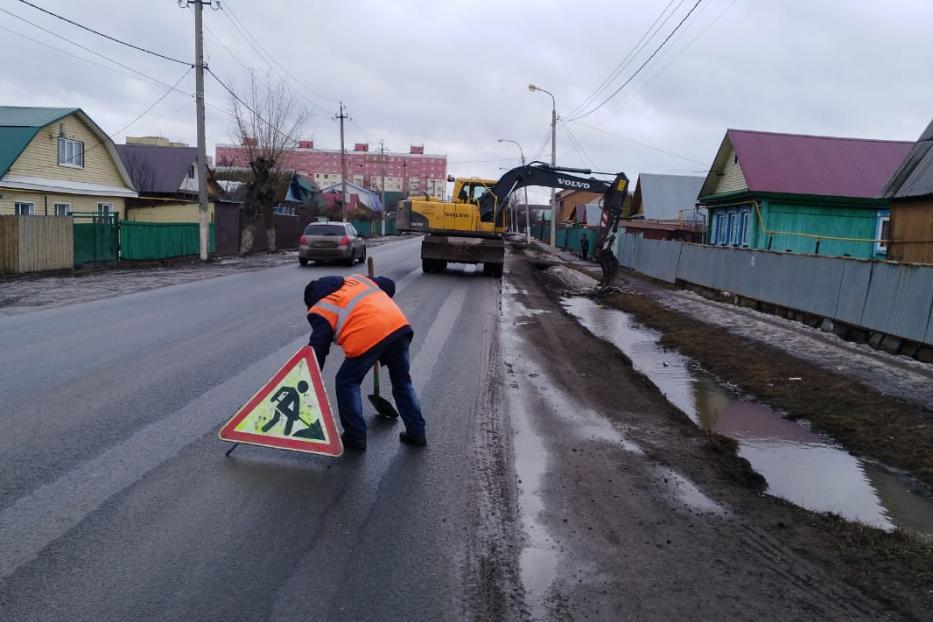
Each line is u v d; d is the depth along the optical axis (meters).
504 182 22.03
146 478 4.59
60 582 3.29
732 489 5.15
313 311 5.16
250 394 6.71
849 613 3.37
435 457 5.29
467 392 7.39
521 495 4.69
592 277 25.75
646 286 22.23
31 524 3.88
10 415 5.85
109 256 23.19
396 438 5.70
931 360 9.52
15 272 19.12
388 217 80.88
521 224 103.12
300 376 5.04
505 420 6.49
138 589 3.26
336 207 59.59
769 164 24.20
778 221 23.94
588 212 59.16
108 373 7.42
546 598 3.37
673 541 4.11
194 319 11.39
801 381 8.58
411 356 9.10
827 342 11.19
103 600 3.15
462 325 12.05
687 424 6.95
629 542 4.06
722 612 3.32
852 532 4.41
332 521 4.07
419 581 3.45
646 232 35.97
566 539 4.04
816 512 4.83
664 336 12.52
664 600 3.40
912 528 4.66
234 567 3.49
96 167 29.45
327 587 3.35
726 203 27.56
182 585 3.30
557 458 5.55
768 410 7.73
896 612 3.40
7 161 23.91
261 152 34.25
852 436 6.63
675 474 5.38
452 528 4.07
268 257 30.03
